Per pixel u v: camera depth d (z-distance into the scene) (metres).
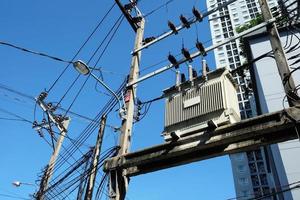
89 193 11.22
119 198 8.19
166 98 9.05
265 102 17.22
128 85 10.43
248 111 58.66
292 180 14.30
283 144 15.43
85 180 11.70
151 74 10.01
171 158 7.98
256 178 73.31
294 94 6.66
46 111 17.59
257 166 74.81
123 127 9.62
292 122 6.38
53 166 16.44
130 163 8.39
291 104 6.68
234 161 77.94
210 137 7.36
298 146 15.16
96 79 11.53
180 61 9.30
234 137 7.04
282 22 8.69
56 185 13.80
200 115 7.98
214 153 7.36
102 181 8.78
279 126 6.52
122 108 10.03
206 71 8.77
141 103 10.10
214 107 7.87
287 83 6.84
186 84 8.88
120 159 8.60
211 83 8.39
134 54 11.14
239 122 7.06
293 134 6.55
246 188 72.75
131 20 11.99
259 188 71.50
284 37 17.42
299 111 6.39
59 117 17.89
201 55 8.99
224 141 7.17
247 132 6.88
